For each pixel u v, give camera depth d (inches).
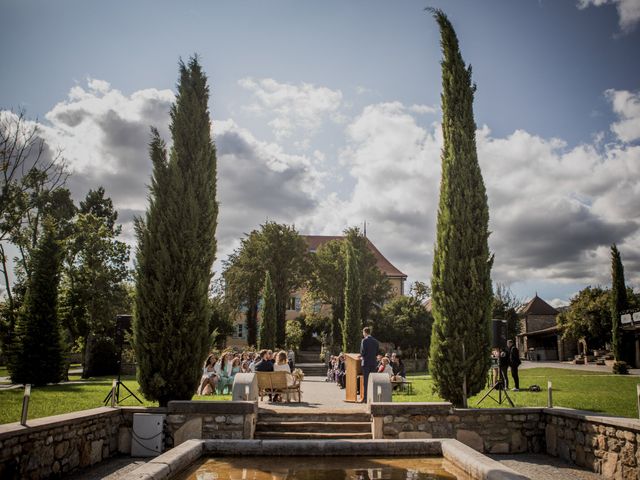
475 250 469.4
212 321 1950.1
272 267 1892.2
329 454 287.7
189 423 394.6
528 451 404.8
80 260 1374.3
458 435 402.3
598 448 332.5
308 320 2210.9
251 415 394.6
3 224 1238.3
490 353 458.3
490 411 406.9
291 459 280.4
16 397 541.3
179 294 435.5
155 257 443.5
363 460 278.5
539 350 2282.2
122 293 1411.2
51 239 940.6
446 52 515.5
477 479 228.8
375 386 423.2
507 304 2213.3
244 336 2544.3
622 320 1341.0
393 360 864.3
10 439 261.1
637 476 289.9
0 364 1797.5
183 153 467.2
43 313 897.5
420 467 259.9
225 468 257.8
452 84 505.4
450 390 446.6
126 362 1462.8
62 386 793.6
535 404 474.3
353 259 1364.4
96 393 615.5
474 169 488.7
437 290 471.5
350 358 607.2
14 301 1274.6
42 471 291.0
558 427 387.5
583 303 1797.5
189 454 264.5
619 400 504.7
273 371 581.3
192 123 474.6
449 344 451.2
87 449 347.9
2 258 1286.9
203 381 705.0
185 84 482.6
